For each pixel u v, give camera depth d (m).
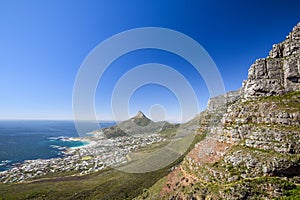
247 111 50.00
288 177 32.91
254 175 35.00
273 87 52.56
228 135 49.50
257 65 57.31
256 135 42.00
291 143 35.47
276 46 58.56
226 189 34.19
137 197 51.75
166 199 43.00
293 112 41.12
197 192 38.53
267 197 31.08
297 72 50.69
